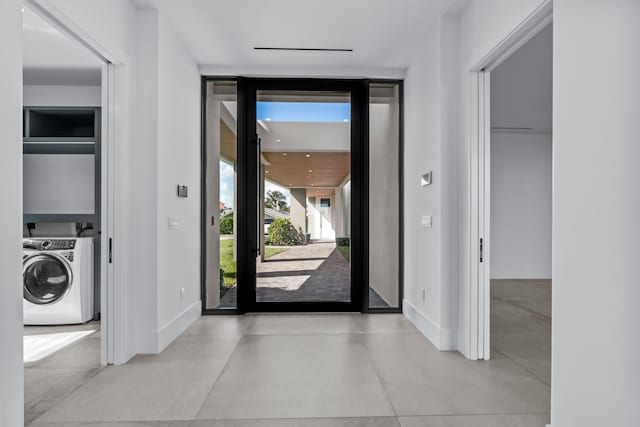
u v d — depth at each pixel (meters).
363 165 4.57
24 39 3.33
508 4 2.47
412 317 4.09
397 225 4.59
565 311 1.86
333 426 2.07
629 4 1.53
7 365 1.70
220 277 4.63
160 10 3.18
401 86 4.55
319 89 4.57
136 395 2.42
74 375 2.74
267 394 2.43
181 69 3.75
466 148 3.13
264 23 3.41
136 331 3.16
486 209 3.11
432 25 3.47
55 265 4.07
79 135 4.98
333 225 4.60
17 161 1.75
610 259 1.61
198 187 4.33
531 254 7.24
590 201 1.72
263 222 4.58
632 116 1.52
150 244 3.15
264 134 4.60
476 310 3.08
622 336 1.56
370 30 3.55
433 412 2.21
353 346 3.35
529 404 2.31
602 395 1.65
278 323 4.07
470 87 3.12
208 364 2.93
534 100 5.17
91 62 3.83
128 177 3.07
